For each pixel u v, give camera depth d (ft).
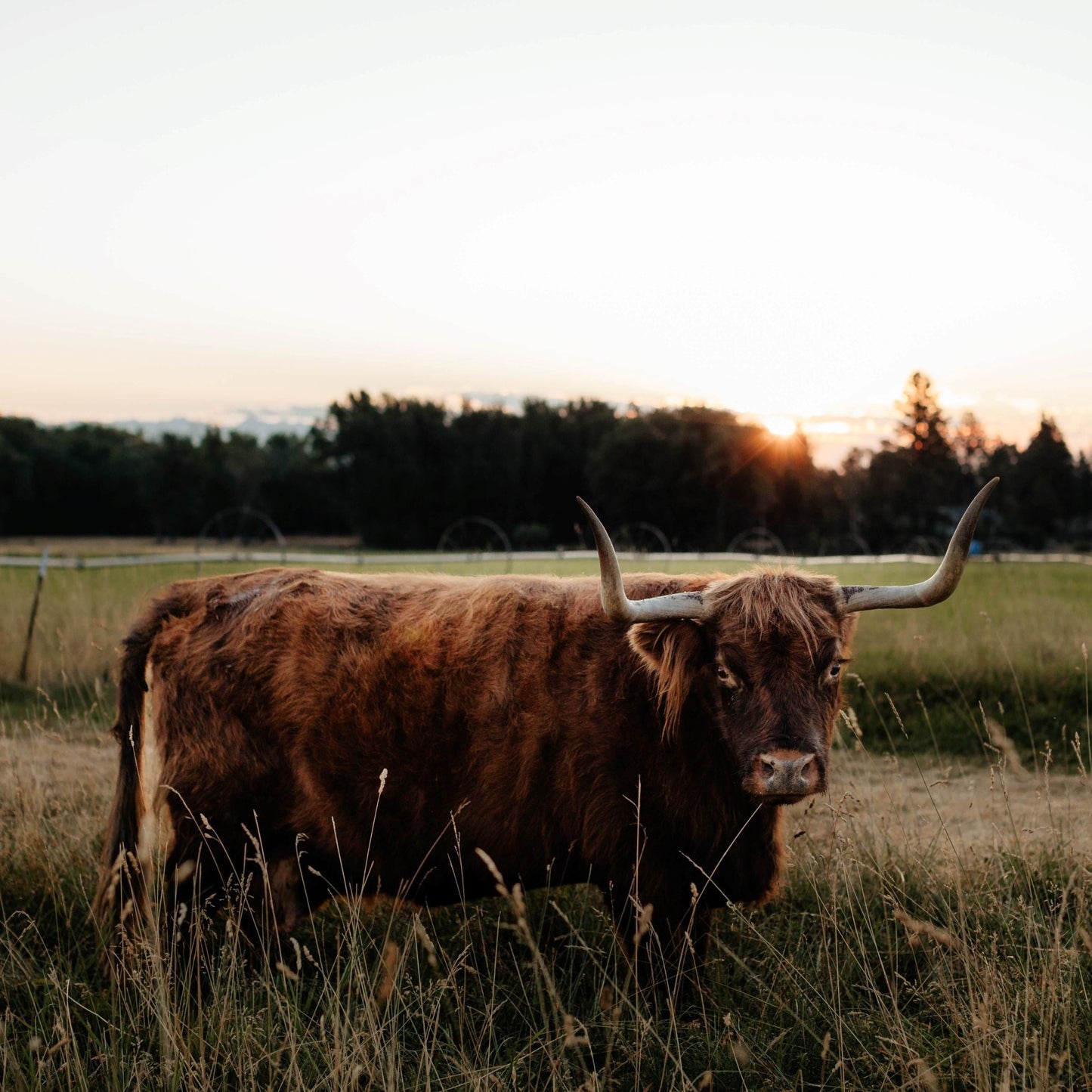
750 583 11.36
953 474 282.36
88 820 16.30
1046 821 18.42
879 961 11.85
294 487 259.80
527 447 231.91
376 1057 9.41
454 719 12.00
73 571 57.11
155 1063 10.00
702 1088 9.13
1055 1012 9.99
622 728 11.81
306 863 12.41
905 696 27.96
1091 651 30.30
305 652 12.36
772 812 12.12
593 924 13.70
